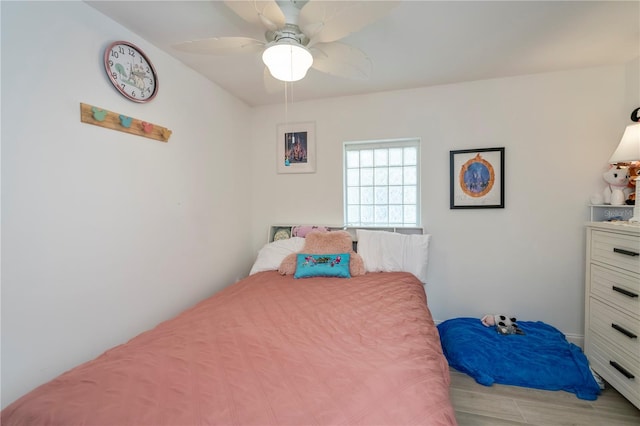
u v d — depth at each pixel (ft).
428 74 7.57
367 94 8.90
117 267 5.23
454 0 4.66
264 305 5.29
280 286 6.54
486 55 6.56
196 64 6.85
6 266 3.73
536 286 7.88
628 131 5.87
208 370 3.16
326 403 2.58
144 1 4.60
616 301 5.51
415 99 8.53
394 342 3.81
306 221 9.64
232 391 2.79
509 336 6.97
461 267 8.41
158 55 6.07
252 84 8.07
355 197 9.57
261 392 2.76
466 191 8.21
